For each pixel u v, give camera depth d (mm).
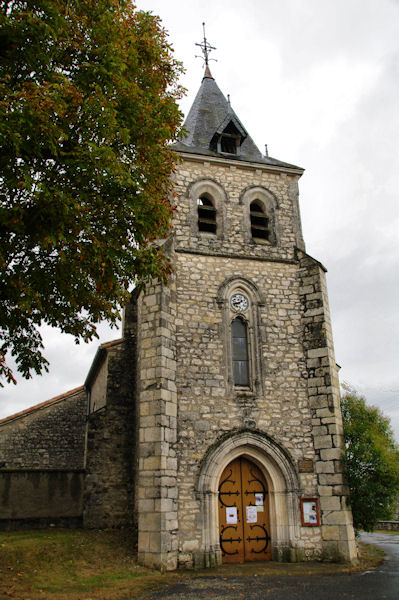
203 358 13398
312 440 13320
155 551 11039
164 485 11570
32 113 7191
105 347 16062
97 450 14922
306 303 14680
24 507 14359
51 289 8906
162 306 13109
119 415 15398
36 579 9320
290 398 13648
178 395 12820
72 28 8891
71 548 11711
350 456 13016
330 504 12570
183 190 15227
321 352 13953
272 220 15891
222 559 12273
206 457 12422
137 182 9188
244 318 14359
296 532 12445
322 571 10938
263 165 16250
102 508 14406
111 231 8914
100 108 8344
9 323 9078
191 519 11820
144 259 9477
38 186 7504
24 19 7680
